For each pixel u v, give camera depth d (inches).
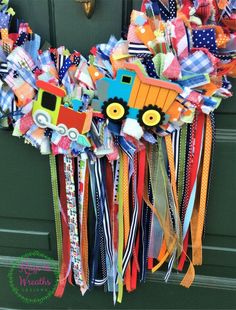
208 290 47.5
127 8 36.6
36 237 47.0
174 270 47.2
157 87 34.6
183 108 35.6
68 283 49.2
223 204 42.7
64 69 36.3
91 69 35.5
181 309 49.0
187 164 40.0
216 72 35.1
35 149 42.1
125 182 40.4
